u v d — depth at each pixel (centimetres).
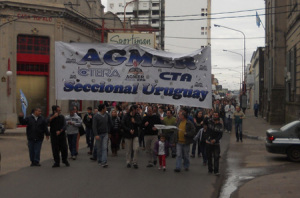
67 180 1029
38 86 2908
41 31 2864
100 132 1245
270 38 3853
